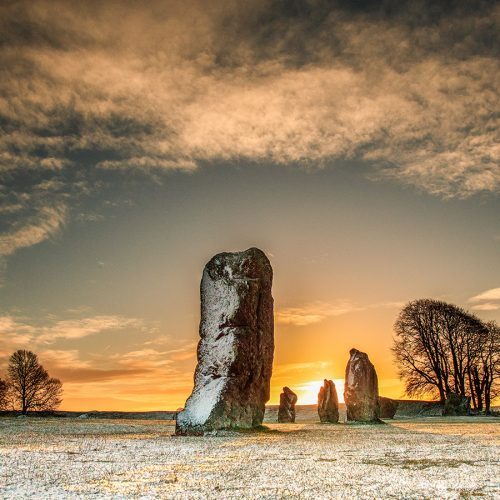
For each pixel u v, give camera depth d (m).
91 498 10.87
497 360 64.44
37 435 25.64
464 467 15.26
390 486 12.39
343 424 38.31
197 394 28.00
